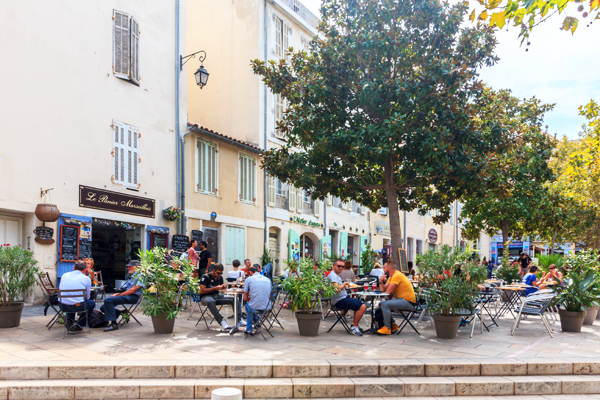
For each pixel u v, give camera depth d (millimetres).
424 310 9172
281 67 12227
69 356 6078
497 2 4992
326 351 6629
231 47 19422
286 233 20031
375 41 10391
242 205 17469
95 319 8305
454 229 39188
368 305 10641
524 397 5660
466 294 7875
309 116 11203
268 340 7434
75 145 11398
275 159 12852
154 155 13867
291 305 8039
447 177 11211
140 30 13609
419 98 10484
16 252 8156
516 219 21531
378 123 11141
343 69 11266
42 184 10570
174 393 5324
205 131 15352
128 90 13062
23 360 5836
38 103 10562
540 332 8805
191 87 20438
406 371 5934
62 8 11234
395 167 12836
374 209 15141
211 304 8305
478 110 11609
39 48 10648
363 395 5523
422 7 10547
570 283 9102
